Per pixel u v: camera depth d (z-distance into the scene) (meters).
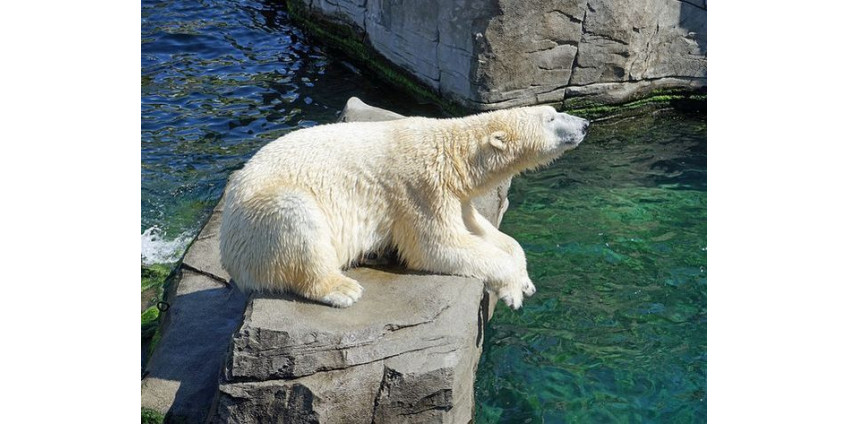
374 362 4.98
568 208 9.09
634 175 9.94
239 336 4.97
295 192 5.19
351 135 5.74
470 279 5.69
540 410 6.09
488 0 10.37
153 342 6.36
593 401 6.18
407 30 11.88
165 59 12.92
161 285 7.42
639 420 5.99
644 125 11.61
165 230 8.41
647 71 11.70
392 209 5.68
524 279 6.17
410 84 12.18
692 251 8.21
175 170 9.59
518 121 5.86
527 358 6.66
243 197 5.31
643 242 8.38
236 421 4.97
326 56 13.49
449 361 5.00
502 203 8.13
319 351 4.95
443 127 5.82
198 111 11.21
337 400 4.91
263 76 12.52
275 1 15.93
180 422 5.37
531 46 10.78
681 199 9.32
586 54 11.15
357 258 5.87
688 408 6.11
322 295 5.29
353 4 13.05
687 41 11.70
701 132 11.31
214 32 14.14
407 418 5.02
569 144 6.02
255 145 10.29
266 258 5.20
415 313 5.27
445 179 5.67
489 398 6.21
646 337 6.92
